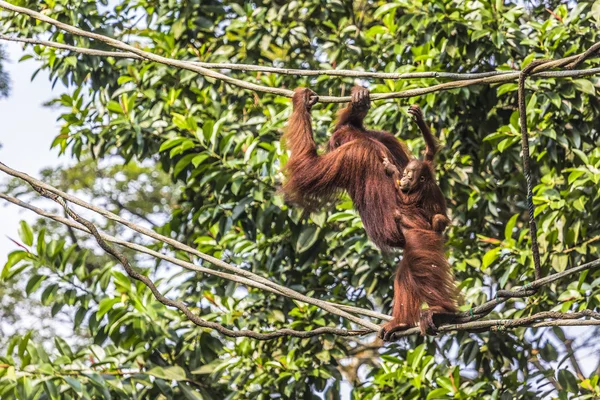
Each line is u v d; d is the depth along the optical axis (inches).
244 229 735.7
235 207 692.7
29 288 675.4
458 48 703.7
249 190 703.7
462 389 631.2
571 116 679.1
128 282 688.4
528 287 431.2
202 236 725.3
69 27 518.9
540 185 641.0
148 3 824.9
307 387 692.7
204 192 773.9
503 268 658.8
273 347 733.9
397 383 655.8
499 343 673.0
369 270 684.1
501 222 749.3
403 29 751.1
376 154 496.7
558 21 705.6
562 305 592.7
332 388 689.6
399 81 687.7
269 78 784.3
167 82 788.6
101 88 808.3
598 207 627.2
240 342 695.1
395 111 698.8
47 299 676.1
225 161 689.0
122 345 682.8
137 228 479.8
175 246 479.2
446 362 709.3
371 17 891.4
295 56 829.8
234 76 796.0
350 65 768.9
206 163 709.3
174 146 716.0
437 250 470.6
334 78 769.6
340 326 714.2
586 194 628.4
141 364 689.0
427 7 713.0
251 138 694.5
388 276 694.5
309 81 794.8
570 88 652.7
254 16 796.6
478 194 705.0
